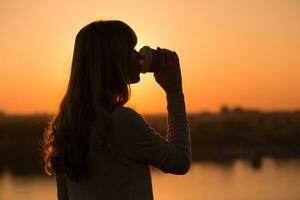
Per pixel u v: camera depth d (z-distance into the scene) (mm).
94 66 1867
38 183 44875
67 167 1870
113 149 1820
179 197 37781
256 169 58688
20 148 62906
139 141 1812
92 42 1897
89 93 1872
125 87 1887
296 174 52875
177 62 2016
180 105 1973
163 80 1991
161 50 2004
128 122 1809
